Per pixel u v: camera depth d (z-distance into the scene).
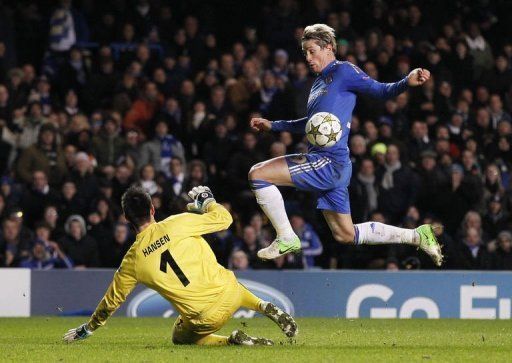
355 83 27.00
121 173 53.44
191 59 65.00
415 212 53.19
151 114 60.22
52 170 54.25
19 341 30.56
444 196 55.81
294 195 55.88
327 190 27.59
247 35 67.12
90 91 61.72
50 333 34.84
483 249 51.72
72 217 49.75
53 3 71.06
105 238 50.25
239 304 27.17
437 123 61.72
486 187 57.38
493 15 72.50
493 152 61.00
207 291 26.56
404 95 62.56
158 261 26.44
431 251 28.19
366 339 31.56
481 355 25.11
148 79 62.47
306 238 51.66
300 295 46.09
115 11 66.62
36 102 56.69
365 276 46.31
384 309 46.28
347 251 52.03
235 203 55.25
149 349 26.31
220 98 60.22
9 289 45.50
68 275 45.97
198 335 27.39
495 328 38.66
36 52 67.06
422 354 25.33
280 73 62.50
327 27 27.59
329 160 27.20
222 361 23.30
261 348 26.55
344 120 27.08
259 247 50.00
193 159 58.72
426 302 46.31
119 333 34.84
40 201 52.56
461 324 41.31
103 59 62.28
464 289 46.44
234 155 55.88
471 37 69.00
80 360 23.84
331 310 46.16
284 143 57.12
